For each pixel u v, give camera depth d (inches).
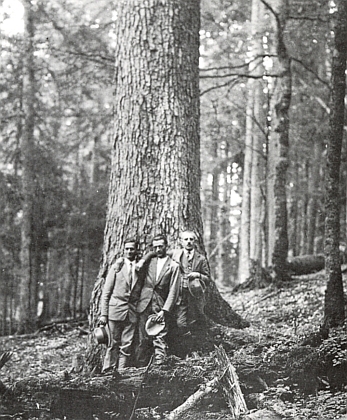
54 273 1143.0
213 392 302.4
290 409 285.3
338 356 318.0
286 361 319.0
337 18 424.8
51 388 296.8
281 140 740.0
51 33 888.3
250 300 683.4
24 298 903.1
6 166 976.3
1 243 981.8
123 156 453.7
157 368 319.0
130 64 462.0
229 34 919.0
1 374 490.6
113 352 392.2
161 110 455.2
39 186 956.6
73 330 759.1
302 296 636.7
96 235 1003.3
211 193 1505.9
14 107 936.9
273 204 786.8
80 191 1026.1
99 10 895.7
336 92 422.9
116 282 395.9
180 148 454.0
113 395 302.0
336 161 420.5
